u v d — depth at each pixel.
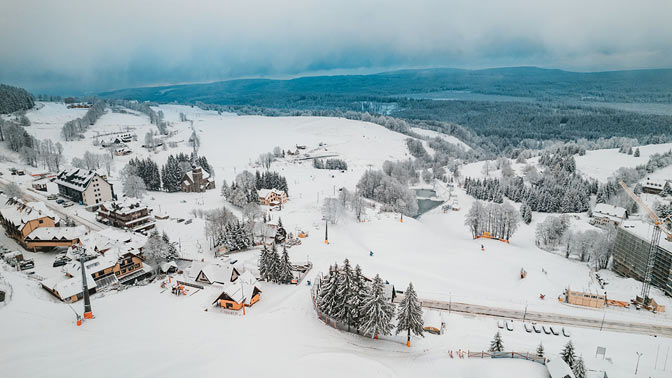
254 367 59.59
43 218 112.75
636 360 69.25
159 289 90.62
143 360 59.72
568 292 91.38
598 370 62.59
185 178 193.25
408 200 191.50
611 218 163.25
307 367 60.12
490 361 62.31
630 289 101.00
